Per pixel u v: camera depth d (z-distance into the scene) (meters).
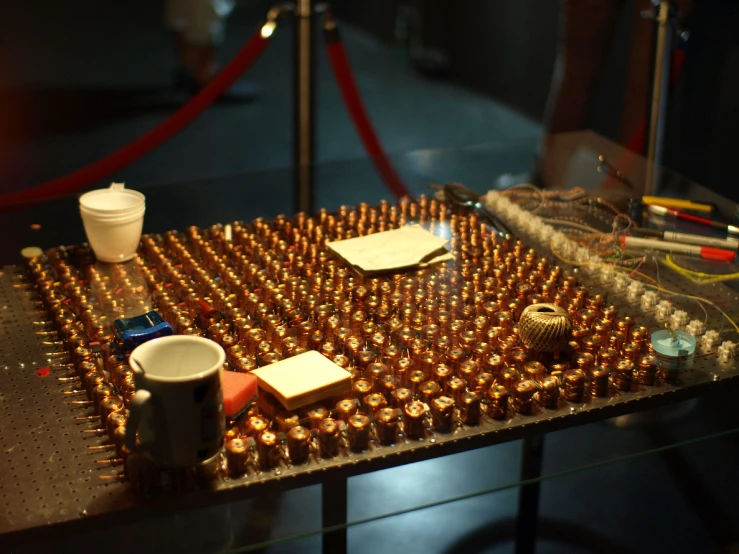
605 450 2.56
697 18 3.06
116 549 1.31
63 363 1.55
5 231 2.09
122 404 1.38
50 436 1.35
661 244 1.99
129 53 7.44
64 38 8.03
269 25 3.23
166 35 8.19
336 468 1.31
